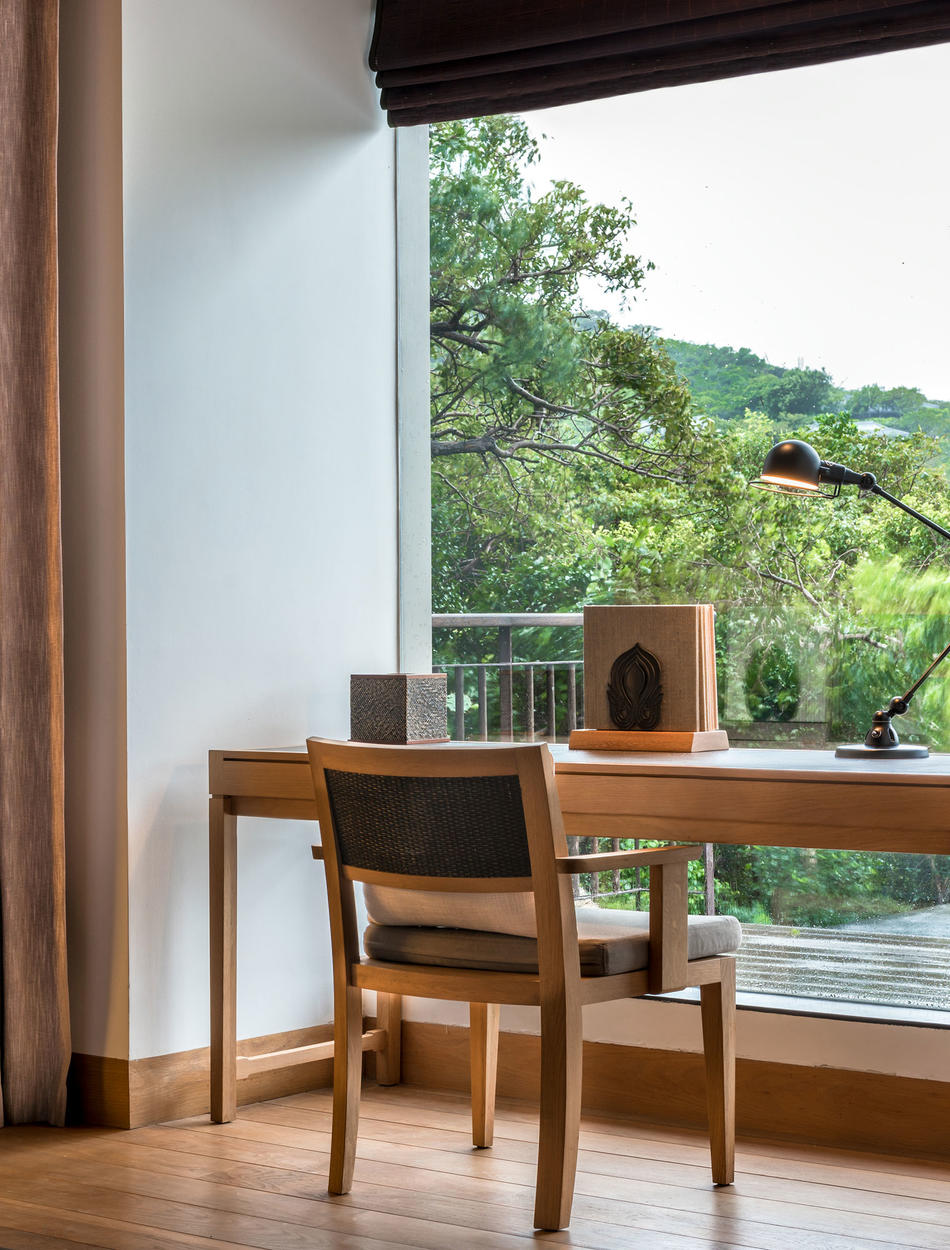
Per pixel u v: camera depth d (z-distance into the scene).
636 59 3.19
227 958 3.00
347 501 3.45
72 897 3.03
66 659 3.04
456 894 2.42
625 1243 2.29
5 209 2.89
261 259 3.25
